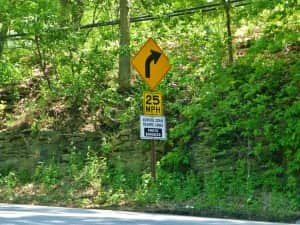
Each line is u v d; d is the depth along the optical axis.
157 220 10.77
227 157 15.27
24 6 18.70
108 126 18.31
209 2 17.86
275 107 15.06
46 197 15.89
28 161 18.48
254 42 15.80
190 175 15.24
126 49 18.72
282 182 13.92
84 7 20.88
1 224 9.87
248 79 15.68
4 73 20.70
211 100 15.91
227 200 13.64
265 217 11.96
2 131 19.62
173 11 18.61
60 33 19.23
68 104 19.69
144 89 17.95
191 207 13.34
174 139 16.45
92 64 19.36
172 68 17.44
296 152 13.88
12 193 16.62
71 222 10.24
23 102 20.92
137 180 15.73
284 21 15.33
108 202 14.79
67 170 17.34
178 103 16.83
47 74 20.98
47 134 18.86
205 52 16.83
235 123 15.02
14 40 20.70
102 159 17.20
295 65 14.92
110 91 18.89
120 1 19.19
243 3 17.22
